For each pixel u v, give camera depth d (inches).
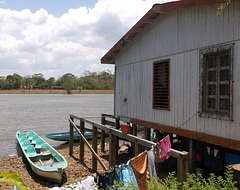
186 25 298.5
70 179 391.9
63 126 1061.1
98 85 5969.5
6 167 468.1
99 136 730.2
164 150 243.3
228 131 244.5
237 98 236.1
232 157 277.6
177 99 313.9
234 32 239.3
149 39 369.7
